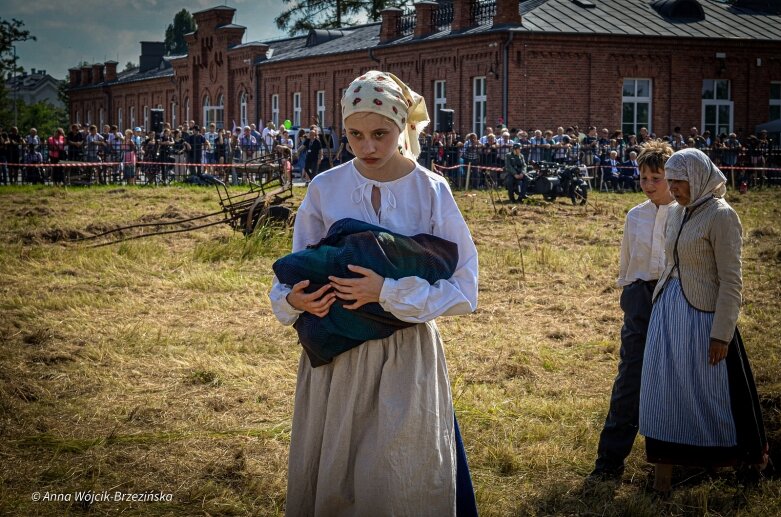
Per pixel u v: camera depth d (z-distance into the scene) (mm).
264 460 5000
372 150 3242
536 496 4594
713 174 4461
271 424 5590
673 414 4477
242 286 10320
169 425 5531
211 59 50281
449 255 3264
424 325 3303
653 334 4578
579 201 22234
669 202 4852
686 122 33031
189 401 6008
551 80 31062
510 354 7352
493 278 11266
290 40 49625
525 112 30859
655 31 32250
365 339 3186
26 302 9070
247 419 5668
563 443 5316
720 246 4383
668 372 4500
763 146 30172
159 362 6938
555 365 7027
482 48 31500
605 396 6258
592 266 12195
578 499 4562
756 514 4340
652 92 32531
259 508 4434
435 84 34688
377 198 3361
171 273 11258
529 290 10453
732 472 4867
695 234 4438
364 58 38438
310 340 3193
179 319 8609
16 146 28016
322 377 3271
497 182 26672
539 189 21828
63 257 12195
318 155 27750
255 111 46781
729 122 33906
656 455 4508
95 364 6852
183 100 53781
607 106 31781
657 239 4855
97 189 25203
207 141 30125
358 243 3195
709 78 33219
